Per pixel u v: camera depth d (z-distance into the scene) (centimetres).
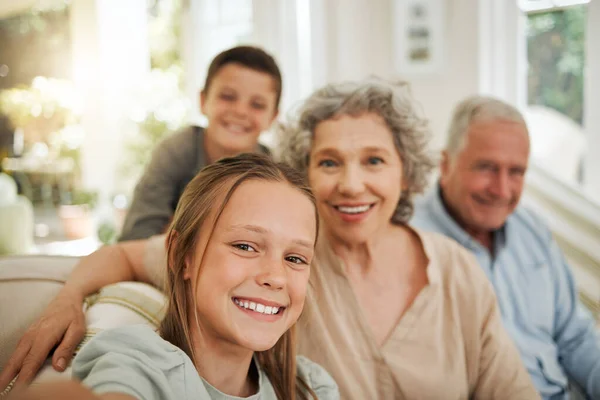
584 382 131
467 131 132
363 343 99
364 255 104
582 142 282
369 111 100
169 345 66
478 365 102
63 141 617
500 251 134
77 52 508
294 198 74
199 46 358
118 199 473
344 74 325
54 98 618
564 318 136
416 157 106
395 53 315
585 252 229
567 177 280
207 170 77
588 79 278
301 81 331
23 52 636
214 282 68
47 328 74
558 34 288
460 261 107
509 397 100
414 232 109
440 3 305
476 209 132
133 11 533
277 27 329
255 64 172
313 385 87
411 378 97
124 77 532
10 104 623
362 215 100
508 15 295
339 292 101
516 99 297
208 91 175
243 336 68
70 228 508
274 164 78
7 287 84
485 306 105
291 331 84
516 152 129
